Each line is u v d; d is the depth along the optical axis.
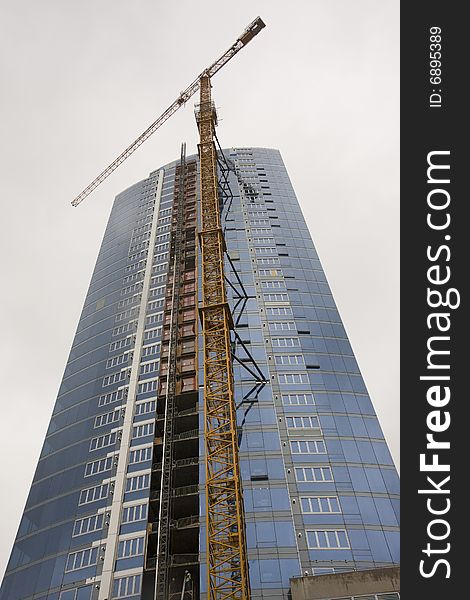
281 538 57.50
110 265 110.75
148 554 62.19
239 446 66.75
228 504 58.56
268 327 82.75
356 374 77.44
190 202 113.19
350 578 47.84
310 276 92.81
